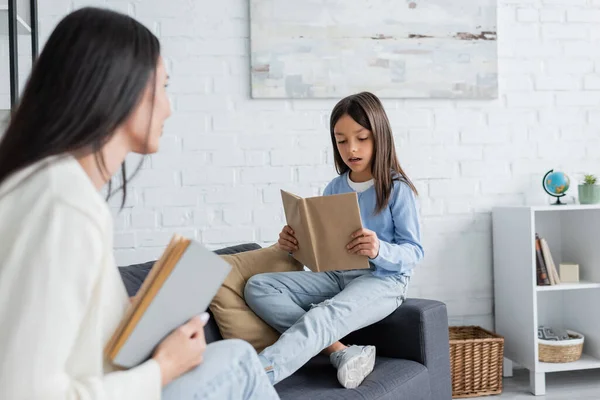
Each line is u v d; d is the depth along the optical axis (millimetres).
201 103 2762
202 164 2768
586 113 3072
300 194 2844
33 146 836
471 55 2930
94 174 903
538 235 2807
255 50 2762
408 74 2883
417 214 2123
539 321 3082
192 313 972
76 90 849
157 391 875
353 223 1837
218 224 2787
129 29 907
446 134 2955
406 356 1957
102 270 818
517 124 3020
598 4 3061
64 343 748
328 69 2822
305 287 2033
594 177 2881
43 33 2621
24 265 750
